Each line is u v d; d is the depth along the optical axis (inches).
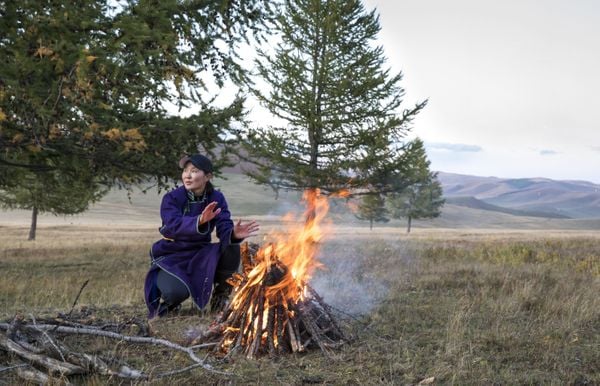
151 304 198.5
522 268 417.1
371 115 851.4
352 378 133.3
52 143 304.5
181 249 198.2
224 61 378.3
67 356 127.4
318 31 850.8
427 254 591.5
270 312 154.5
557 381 136.6
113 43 284.5
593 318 213.2
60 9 283.7
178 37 322.3
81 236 1503.4
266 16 382.3
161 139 338.3
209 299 197.0
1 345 129.9
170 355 147.8
